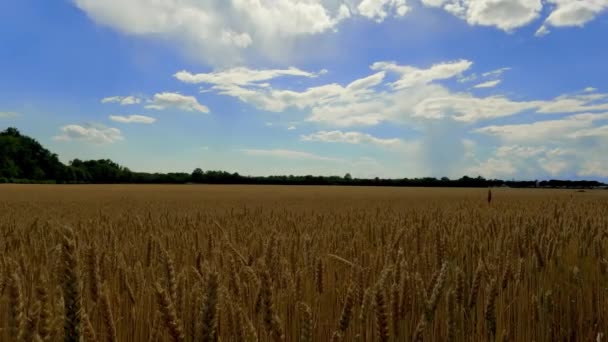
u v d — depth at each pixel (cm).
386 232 770
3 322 366
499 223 888
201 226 930
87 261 314
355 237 715
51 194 4791
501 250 598
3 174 12238
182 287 325
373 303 305
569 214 1147
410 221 987
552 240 597
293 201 3156
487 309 380
